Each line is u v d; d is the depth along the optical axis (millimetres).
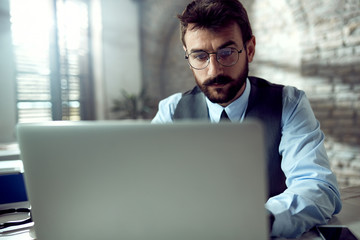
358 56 2520
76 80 4055
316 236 699
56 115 3781
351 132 2592
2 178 1039
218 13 899
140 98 4254
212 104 1143
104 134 484
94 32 4148
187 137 458
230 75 947
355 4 2504
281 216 683
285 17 2990
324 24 2699
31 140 521
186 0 3920
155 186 480
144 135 469
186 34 963
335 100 2672
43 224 552
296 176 880
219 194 466
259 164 449
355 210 904
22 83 3598
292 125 1013
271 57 3148
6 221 907
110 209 506
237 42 935
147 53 4434
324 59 2721
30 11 3602
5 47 3369
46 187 533
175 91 4207
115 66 4277
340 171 2662
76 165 505
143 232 500
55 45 3771
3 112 3361
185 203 477
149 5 4344
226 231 477
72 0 3957
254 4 3252
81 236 532
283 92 1100
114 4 4246
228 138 449
